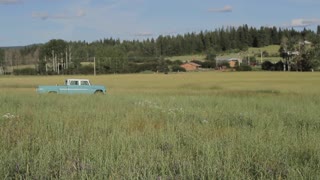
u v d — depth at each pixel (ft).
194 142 22.49
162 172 16.25
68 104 51.19
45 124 29.99
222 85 200.44
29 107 46.26
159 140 23.07
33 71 433.07
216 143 21.68
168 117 37.91
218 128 30.42
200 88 172.96
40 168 16.74
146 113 40.86
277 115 39.19
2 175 16.24
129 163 17.34
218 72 383.65
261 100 68.74
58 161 18.02
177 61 509.76
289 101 65.21
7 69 454.81
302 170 16.55
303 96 83.30
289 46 422.41
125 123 32.09
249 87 178.19
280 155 19.42
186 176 15.96
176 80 259.19
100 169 16.29
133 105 52.29
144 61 478.59
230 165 16.98
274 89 151.74
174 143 22.15
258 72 361.71
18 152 19.51
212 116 39.37
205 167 16.60
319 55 398.21
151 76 318.86
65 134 25.54
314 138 23.58
